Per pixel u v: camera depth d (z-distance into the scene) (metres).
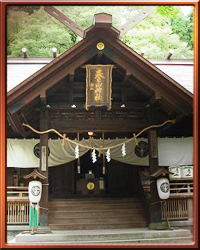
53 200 14.27
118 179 15.75
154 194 11.91
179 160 14.19
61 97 12.38
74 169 16.02
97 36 10.97
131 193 15.62
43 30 20.20
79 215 13.44
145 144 14.38
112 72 12.40
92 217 13.37
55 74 11.09
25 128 13.72
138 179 15.33
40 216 11.35
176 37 20.61
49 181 15.47
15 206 12.42
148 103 12.48
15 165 13.91
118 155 14.30
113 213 13.63
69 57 10.98
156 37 20.62
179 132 14.82
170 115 12.66
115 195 15.57
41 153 11.82
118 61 11.27
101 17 10.63
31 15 20.09
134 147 14.36
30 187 11.17
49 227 11.42
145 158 14.37
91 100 11.38
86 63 11.87
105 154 14.15
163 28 21.38
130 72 11.34
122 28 17.41
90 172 16.09
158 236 10.75
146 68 11.24
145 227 12.93
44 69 10.81
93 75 11.25
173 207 12.63
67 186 15.52
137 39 20.64
